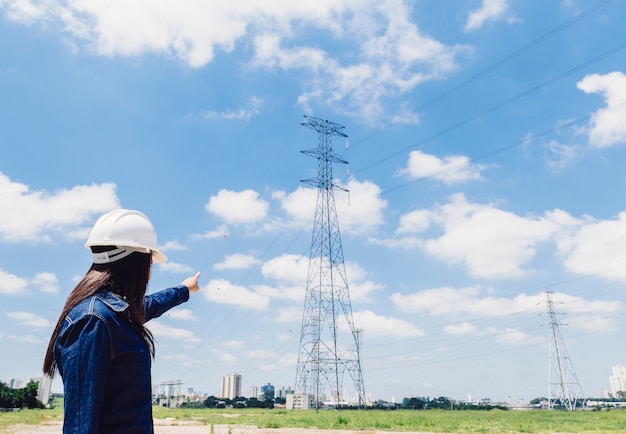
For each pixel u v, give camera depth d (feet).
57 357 5.30
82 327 5.11
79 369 4.89
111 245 6.00
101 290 5.64
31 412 201.16
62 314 5.45
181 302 8.51
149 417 5.41
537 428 109.40
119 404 5.07
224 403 472.44
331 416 174.60
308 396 337.11
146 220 6.55
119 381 5.13
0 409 242.99
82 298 5.45
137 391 5.24
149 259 6.34
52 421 131.34
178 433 85.76
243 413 243.40
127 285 5.93
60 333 5.22
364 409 219.00
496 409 322.34
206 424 125.80
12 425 99.96
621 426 118.83
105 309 5.33
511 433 98.78
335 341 215.72
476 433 98.12
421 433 95.35
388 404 343.05
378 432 96.48
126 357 5.23
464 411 283.79
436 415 199.31
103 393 4.92
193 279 8.98
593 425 123.13
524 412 258.98
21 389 262.06
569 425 122.52
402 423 127.03
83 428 4.66
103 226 6.11
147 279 6.23
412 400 357.82
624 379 572.92
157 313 7.77
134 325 5.69
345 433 91.61
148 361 5.55
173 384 490.08
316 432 93.09
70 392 4.84
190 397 545.85
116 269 5.95
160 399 487.20
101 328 5.11
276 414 213.25
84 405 4.75
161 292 8.21
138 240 6.14
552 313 291.99
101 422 4.96
